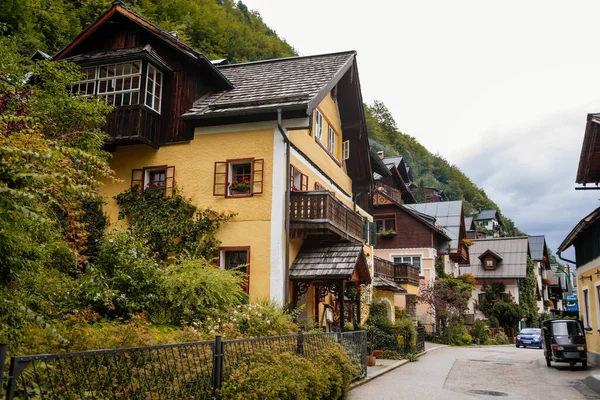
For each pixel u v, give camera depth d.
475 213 87.50
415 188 75.00
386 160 43.25
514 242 51.75
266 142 15.37
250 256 14.96
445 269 39.78
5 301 5.62
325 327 16.95
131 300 10.60
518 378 15.52
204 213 15.30
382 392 11.66
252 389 6.71
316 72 17.47
